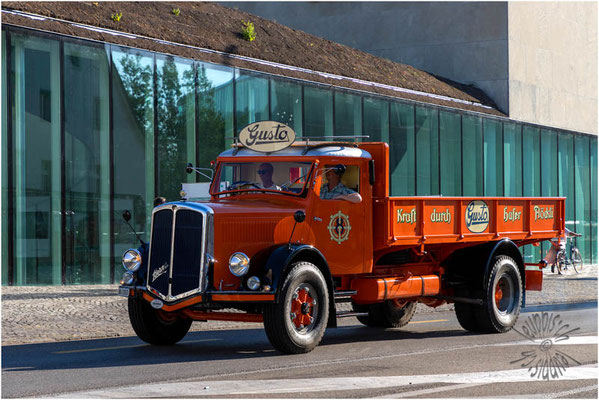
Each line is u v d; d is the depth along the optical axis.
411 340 12.08
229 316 10.49
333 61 28.47
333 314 10.83
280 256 10.19
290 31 29.56
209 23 25.44
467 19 37.28
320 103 26.00
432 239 12.55
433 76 35.50
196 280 10.13
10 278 18.66
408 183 29.27
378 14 39.81
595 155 41.28
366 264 11.80
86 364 9.49
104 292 18.33
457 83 36.56
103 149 20.42
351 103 27.11
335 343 11.66
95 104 20.28
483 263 13.09
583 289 22.11
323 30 41.16
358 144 12.30
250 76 23.89
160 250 10.49
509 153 35.00
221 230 10.23
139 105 21.16
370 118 27.84
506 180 34.72
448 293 13.45
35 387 7.99
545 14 38.44
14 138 18.75
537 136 36.94
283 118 24.78
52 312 14.76
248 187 11.49
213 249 10.16
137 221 21.16
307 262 10.49
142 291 10.64
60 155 19.62
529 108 37.19
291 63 25.75
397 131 28.94
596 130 41.75
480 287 13.02
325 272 10.79
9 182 18.61
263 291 9.97
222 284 10.21
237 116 23.50
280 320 10.05
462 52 37.31
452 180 31.59
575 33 40.44
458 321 13.98
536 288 14.82
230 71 23.34
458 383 8.07
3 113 18.53
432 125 30.61
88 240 20.17
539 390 7.72
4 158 18.53
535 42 37.81
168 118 21.80
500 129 34.47
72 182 19.84
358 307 13.81
